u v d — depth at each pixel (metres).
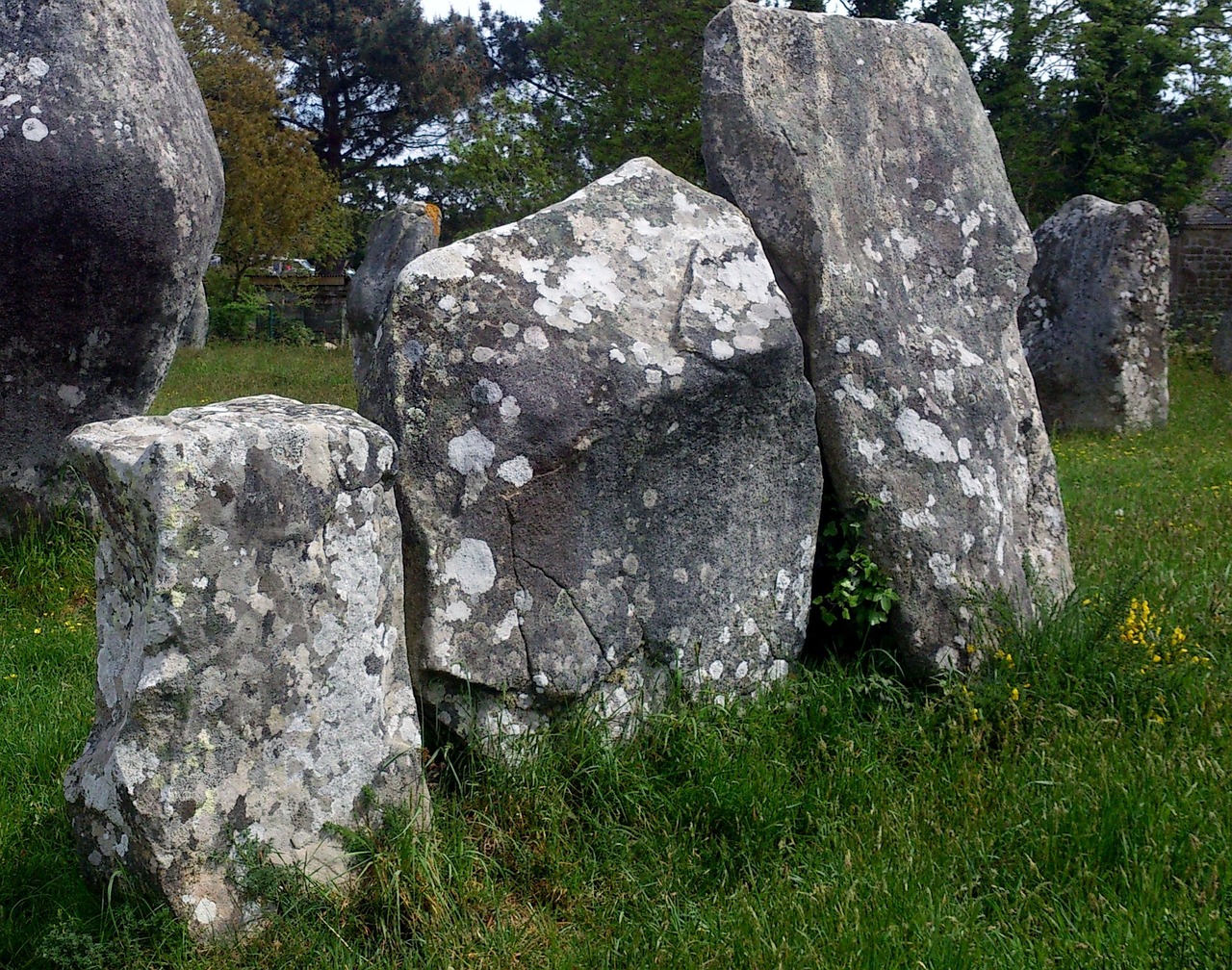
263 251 26.20
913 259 4.68
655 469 3.74
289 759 2.90
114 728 2.89
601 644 3.65
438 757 3.52
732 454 3.92
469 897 3.03
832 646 4.36
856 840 3.37
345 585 2.96
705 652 3.88
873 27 4.89
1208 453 9.73
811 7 18.97
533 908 3.12
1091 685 4.14
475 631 3.45
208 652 2.76
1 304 5.43
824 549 4.34
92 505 2.99
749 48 4.52
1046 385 11.84
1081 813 3.37
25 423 5.68
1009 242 4.98
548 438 3.54
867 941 2.87
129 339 5.76
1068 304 11.73
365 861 3.00
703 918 3.04
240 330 24.69
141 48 5.66
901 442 4.32
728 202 4.33
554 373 3.57
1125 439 10.90
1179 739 3.77
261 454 2.79
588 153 22.30
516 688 3.52
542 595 3.55
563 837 3.33
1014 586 4.55
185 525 2.70
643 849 3.33
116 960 2.74
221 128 24.83
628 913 3.10
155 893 2.77
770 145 4.41
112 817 2.81
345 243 33.66
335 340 27.52
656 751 3.66
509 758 3.47
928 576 4.27
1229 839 3.23
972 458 4.53
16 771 3.70
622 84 20.31
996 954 2.86
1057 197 19.84
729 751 3.66
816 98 4.58
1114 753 3.69
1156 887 3.07
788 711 3.97
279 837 2.90
